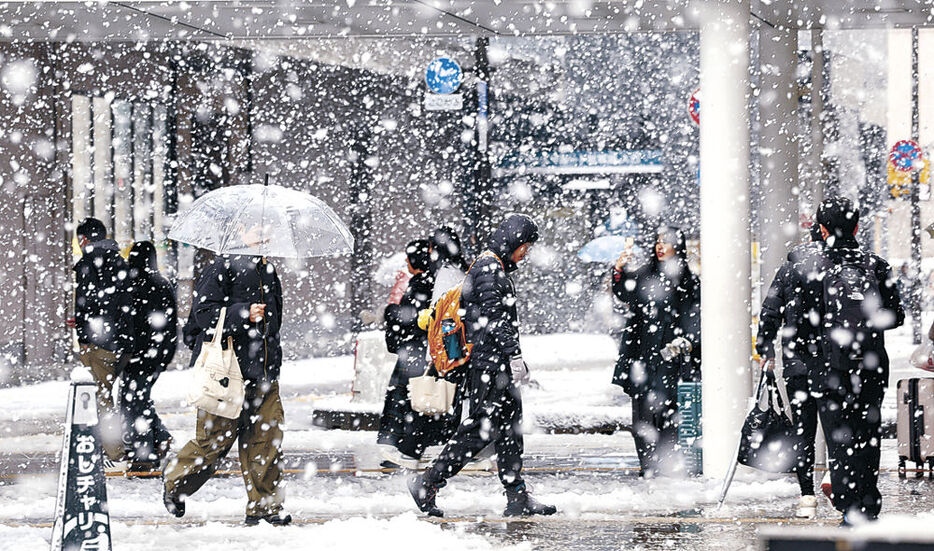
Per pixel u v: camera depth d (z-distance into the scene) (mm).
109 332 16766
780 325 12453
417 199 40844
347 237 13695
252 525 12711
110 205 34125
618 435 21250
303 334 38875
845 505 11828
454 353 13680
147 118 35062
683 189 46625
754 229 27547
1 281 31156
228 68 36562
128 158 34531
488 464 17016
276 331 12734
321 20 18969
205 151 36312
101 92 33531
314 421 22906
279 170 38125
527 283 47000
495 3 17609
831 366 11695
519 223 13266
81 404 8711
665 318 15852
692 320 15914
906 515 13523
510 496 13477
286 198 13289
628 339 16062
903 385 16812
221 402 12375
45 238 32312
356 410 22312
